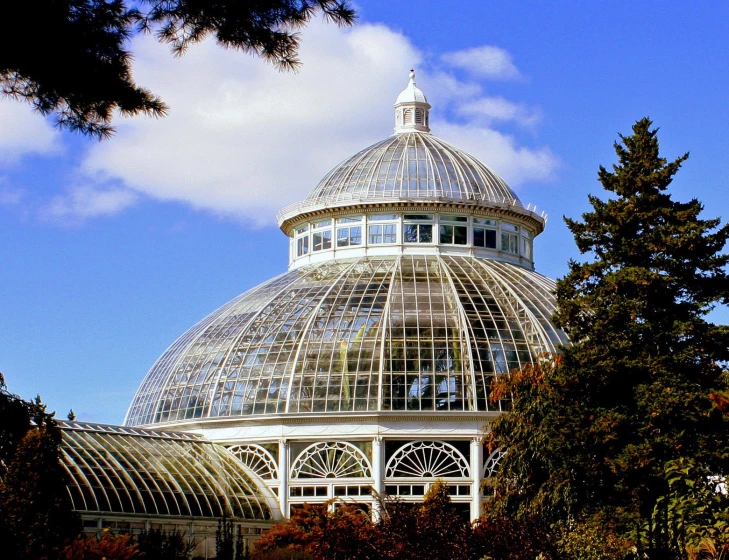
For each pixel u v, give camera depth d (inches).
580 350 2340.1
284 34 1133.1
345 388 3154.5
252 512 3056.1
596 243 2486.5
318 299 3385.8
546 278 3695.9
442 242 3602.4
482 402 3117.6
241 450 3235.7
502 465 2468.0
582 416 2237.9
